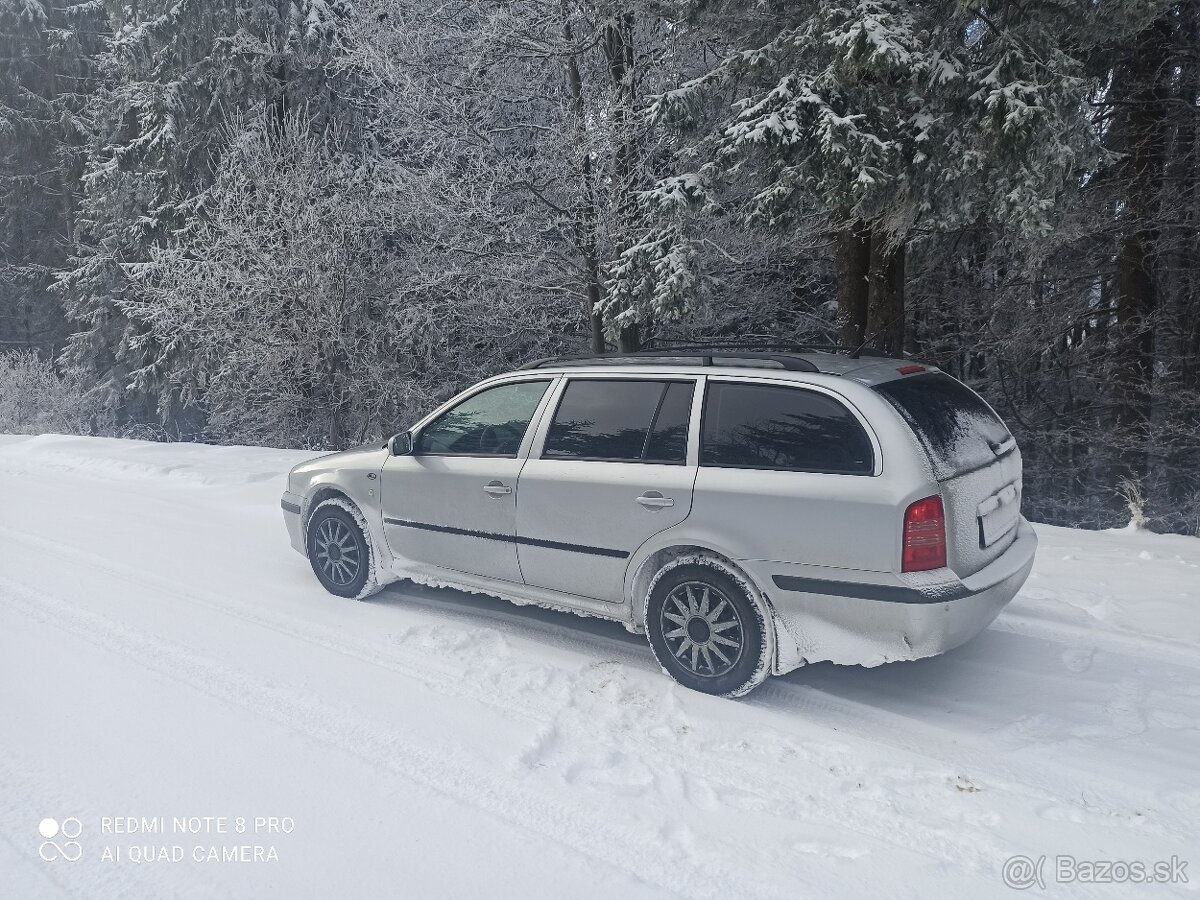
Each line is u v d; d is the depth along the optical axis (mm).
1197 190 13266
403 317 15227
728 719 3895
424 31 11898
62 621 5074
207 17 17656
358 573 5492
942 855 2918
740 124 9234
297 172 15438
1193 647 4605
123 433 23469
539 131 12328
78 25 29109
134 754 3490
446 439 5137
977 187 8797
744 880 2766
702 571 4090
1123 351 13953
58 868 2779
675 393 4340
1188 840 3004
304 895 2670
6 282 30422
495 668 4414
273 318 15852
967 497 3846
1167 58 12422
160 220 18953
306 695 4070
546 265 12711
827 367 4117
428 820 3068
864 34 8305
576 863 2842
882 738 3756
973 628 3812
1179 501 13984
